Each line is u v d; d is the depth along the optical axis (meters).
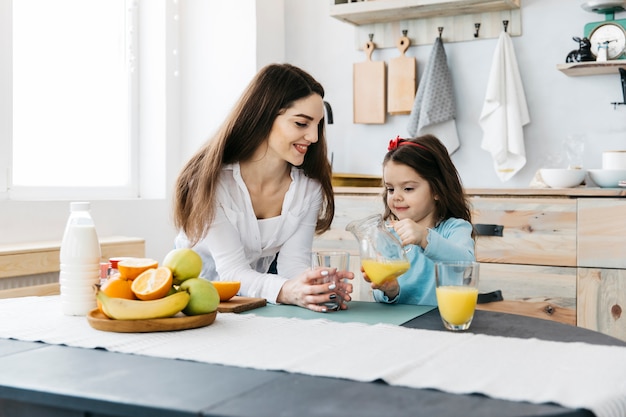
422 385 0.85
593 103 2.99
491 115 3.09
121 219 3.28
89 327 1.24
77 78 3.28
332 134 3.54
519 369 0.93
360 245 1.51
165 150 3.52
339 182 3.04
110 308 1.20
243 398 0.81
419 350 1.04
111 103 3.46
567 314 2.56
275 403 0.79
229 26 3.50
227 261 1.80
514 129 3.03
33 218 2.89
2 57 2.82
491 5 3.04
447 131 3.22
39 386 0.86
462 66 3.24
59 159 3.20
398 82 3.33
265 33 3.51
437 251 1.62
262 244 1.94
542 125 3.08
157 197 3.54
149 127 3.54
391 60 3.34
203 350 1.05
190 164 1.83
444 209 1.99
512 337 1.16
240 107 1.81
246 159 1.85
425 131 3.24
